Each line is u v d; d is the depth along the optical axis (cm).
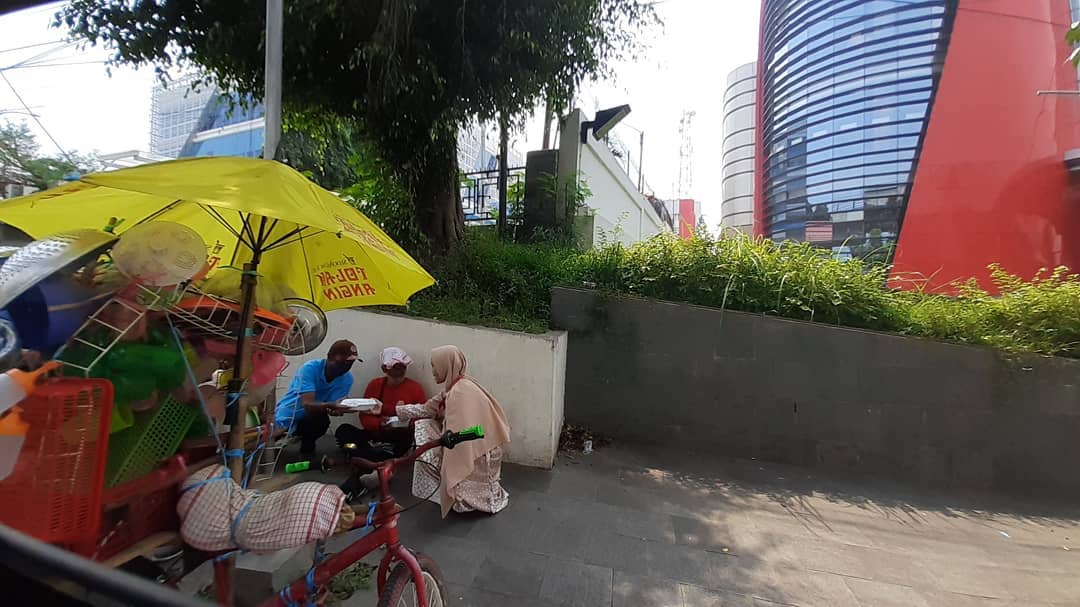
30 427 137
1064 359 497
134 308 166
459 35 532
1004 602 305
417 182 635
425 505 366
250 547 168
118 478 162
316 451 439
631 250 602
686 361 533
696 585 296
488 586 279
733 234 607
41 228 221
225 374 211
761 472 495
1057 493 493
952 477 506
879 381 514
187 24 535
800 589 302
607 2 580
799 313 540
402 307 505
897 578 323
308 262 262
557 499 393
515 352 451
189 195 158
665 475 464
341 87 598
